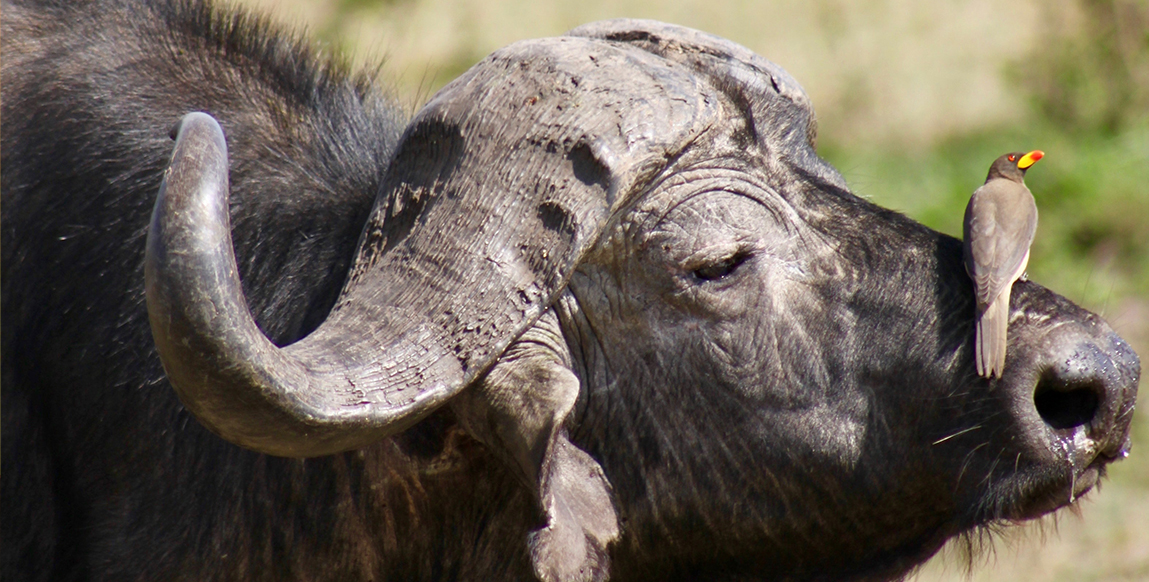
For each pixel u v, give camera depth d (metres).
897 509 9.92
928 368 9.52
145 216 10.38
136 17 11.29
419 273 8.83
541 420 8.86
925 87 34.56
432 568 10.42
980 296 9.34
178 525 10.05
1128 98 34.44
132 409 10.11
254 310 10.26
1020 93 34.62
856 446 9.69
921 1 36.94
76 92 10.73
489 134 9.09
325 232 10.43
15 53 10.95
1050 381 9.24
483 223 8.84
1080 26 35.78
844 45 35.53
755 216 9.62
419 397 8.37
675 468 9.89
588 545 9.31
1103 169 30.28
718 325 9.56
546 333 9.44
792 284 9.62
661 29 10.18
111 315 10.23
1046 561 19.20
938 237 9.99
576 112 9.02
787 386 9.62
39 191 10.52
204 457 10.07
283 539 10.18
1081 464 9.30
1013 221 9.62
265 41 11.48
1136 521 20.05
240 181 10.55
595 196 8.85
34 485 10.48
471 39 34.94
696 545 10.23
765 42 35.75
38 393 10.45
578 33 10.30
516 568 10.33
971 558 10.19
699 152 9.63
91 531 10.19
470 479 10.05
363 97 11.83
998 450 9.38
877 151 32.69
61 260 10.40
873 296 9.66
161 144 10.62
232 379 7.48
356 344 8.46
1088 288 25.80
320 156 10.92
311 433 7.92
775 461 9.78
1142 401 22.53
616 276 9.56
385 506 10.16
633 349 9.68
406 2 35.88
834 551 10.21
